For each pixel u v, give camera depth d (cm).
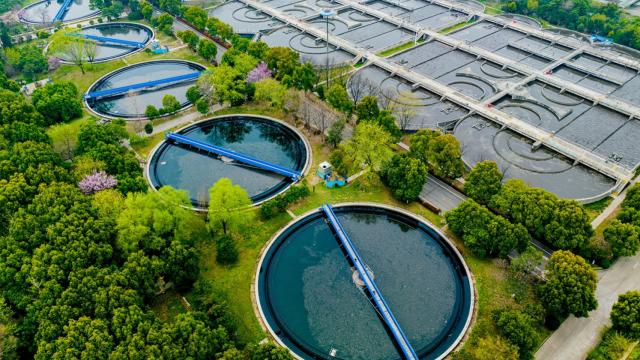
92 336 9331
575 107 19525
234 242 13225
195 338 9569
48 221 11881
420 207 14700
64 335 9731
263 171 16538
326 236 13938
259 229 13938
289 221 14212
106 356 9269
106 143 15438
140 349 9319
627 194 13650
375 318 11769
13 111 16088
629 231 12281
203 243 13475
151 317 10256
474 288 12162
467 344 10900
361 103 17188
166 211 12294
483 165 14125
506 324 10538
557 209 12544
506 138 17712
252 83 19562
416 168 14375
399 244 13725
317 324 11612
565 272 11000
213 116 19138
